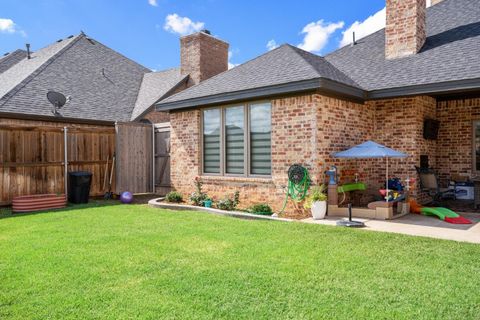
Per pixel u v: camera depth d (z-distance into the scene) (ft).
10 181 33.30
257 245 18.13
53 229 22.48
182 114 35.50
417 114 29.86
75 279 13.67
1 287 12.94
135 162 41.06
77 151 37.91
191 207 30.35
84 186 35.27
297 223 23.41
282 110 27.76
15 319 10.61
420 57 31.14
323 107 26.55
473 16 34.91
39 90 42.16
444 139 34.14
